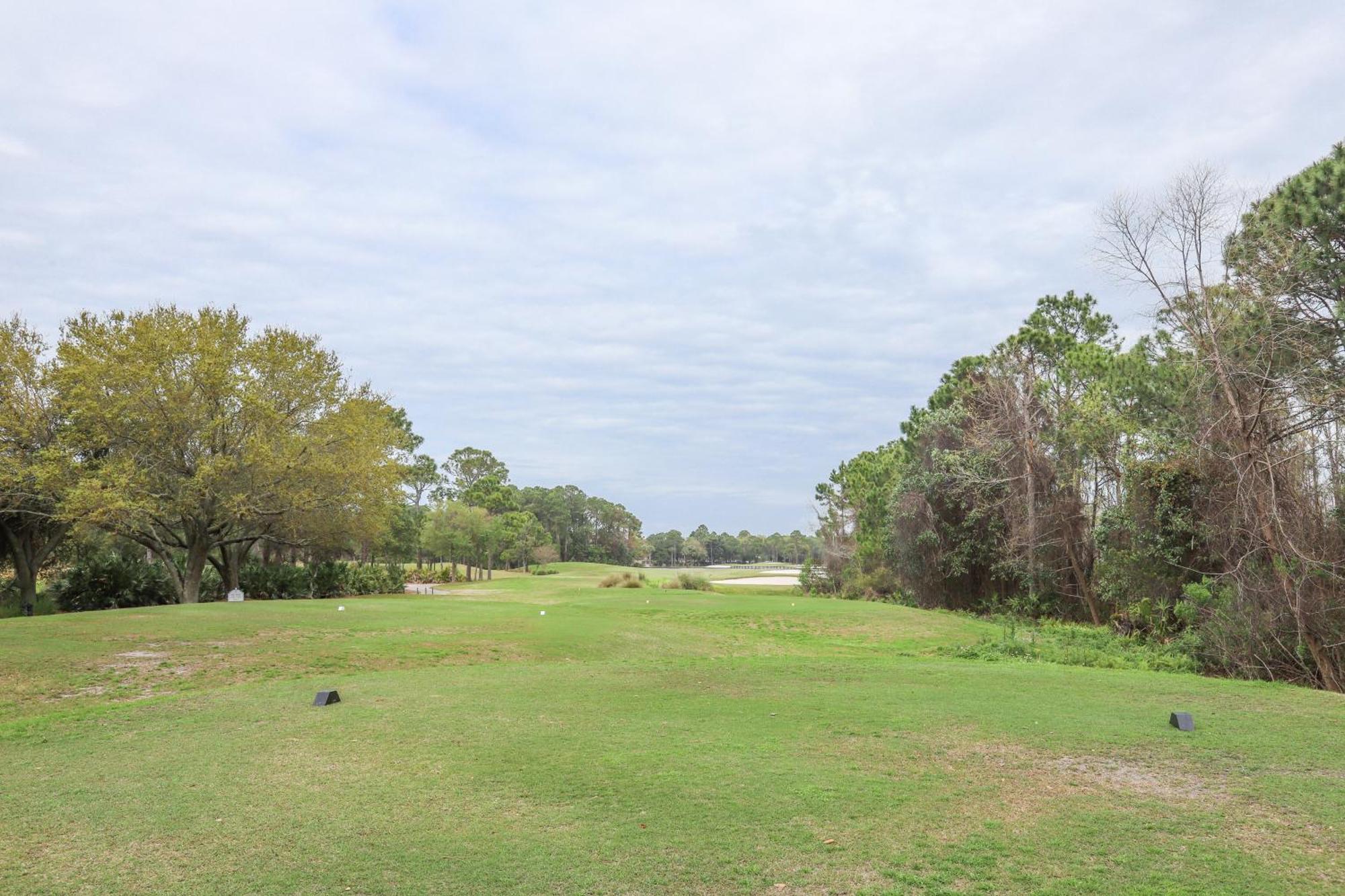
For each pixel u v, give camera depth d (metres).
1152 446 24.64
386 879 5.32
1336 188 16.62
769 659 17.75
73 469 28.47
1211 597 19.42
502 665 16.11
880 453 58.84
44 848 5.93
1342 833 6.14
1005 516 35.56
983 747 8.65
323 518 36.09
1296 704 11.32
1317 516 17.64
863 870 5.40
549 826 6.25
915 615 30.12
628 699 11.59
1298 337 17.92
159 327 30.44
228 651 16.59
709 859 5.59
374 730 9.55
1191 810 6.64
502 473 103.44
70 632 17.28
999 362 36.59
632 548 146.50
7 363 28.81
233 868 5.52
